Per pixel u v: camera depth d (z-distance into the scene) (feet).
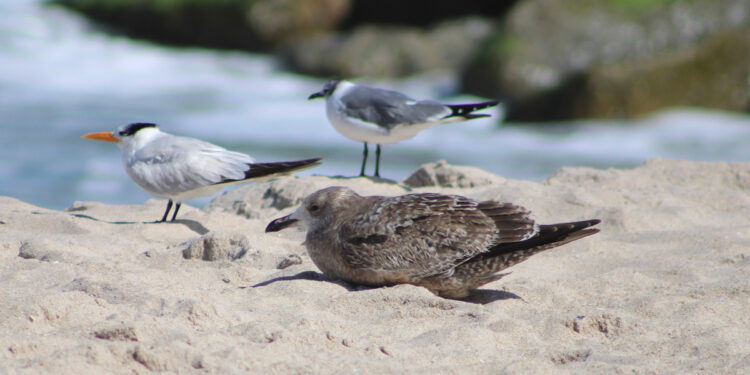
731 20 107.96
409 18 163.63
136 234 34.68
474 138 101.04
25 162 77.30
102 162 79.00
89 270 27.73
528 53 122.62
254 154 87.45
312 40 154.30
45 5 167.43
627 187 43.50
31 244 30.89
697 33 108.47
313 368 19.43
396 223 25.70
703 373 19.97
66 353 18.60
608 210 37.40
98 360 18.57
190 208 42.96
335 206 26.94
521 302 26.27
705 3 110.63
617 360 20.79
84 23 162.40
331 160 86.07
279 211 40.47
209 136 96.89
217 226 36.91
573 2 122.93
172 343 19.48
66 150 83.56
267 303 24.36
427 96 133.90
